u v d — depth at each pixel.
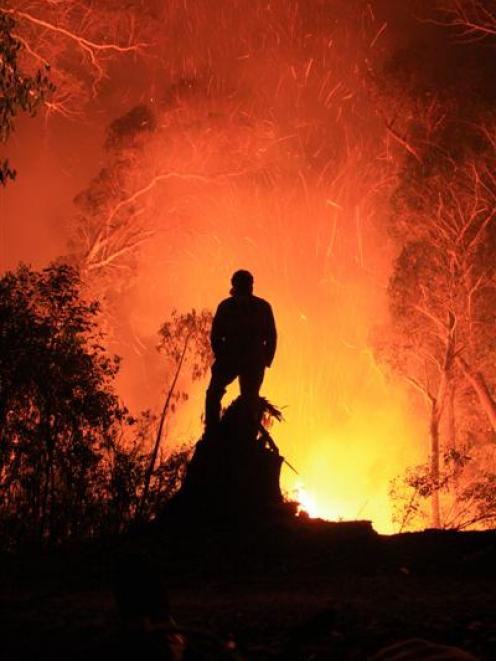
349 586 9.01
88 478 12.38
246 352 12.05
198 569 10.14
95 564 10.29
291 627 6.70
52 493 12.09
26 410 12.28
